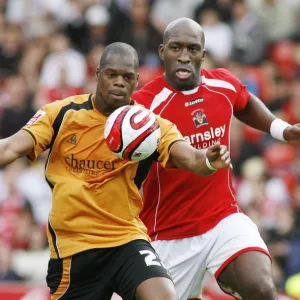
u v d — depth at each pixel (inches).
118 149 952.9
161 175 1136.8
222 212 1136.8
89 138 992.2
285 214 1946.4
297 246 1872.5
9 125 2261.3
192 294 1179.3
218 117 1143.0
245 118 1209.4
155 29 2511.1
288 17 2630.4
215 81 1153.4
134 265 978.7
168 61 1124.5
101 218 992.9
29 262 1877.5
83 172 992.9
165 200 1146.0
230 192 1148.5
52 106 999.0
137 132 945.5
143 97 1136.8
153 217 1158.3
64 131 992.2
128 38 2493.8
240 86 1173.1
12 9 2662.4
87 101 1005.2
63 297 1019.9
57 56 2434.8
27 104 2297.0
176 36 1117.1
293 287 1657.2
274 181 2073.1
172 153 978.1
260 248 1094.4
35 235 1926.7
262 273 1069.1
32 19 2620.6
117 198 995.3
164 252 1154.7
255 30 2591.0
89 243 991.0
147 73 2363.4
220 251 1117.1
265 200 2012.8
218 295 1546.5
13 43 2546.8
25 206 1952.5
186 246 1146.7
